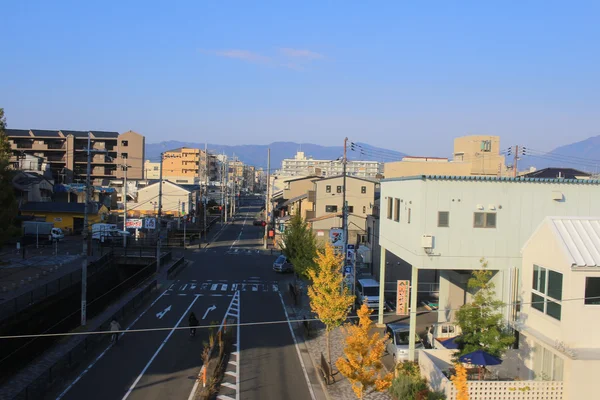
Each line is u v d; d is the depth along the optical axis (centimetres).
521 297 1986
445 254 2109
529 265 1906
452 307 2653
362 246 4775
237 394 1916
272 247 6656
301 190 7631
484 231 2117
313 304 2308
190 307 3394
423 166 4838
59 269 3816
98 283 3775
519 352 1977
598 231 1756
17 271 3688
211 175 15275
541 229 1834
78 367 2167
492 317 1788
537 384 1634
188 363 2258
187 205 8675
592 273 1636
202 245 6825
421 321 2961
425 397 1747
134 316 3108
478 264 2112
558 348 1641
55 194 7819
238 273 4875
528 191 2130
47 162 8969
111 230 6062
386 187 2695
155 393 1889
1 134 3291
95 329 2683
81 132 10088
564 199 2147
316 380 2100
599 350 1623
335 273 2342
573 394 1580
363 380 1662
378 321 2834
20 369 2067
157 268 4647
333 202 5822
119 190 9862
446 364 2025
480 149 4919
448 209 2111
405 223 2306
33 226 5719
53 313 2781
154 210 8594
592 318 1639
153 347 2492
